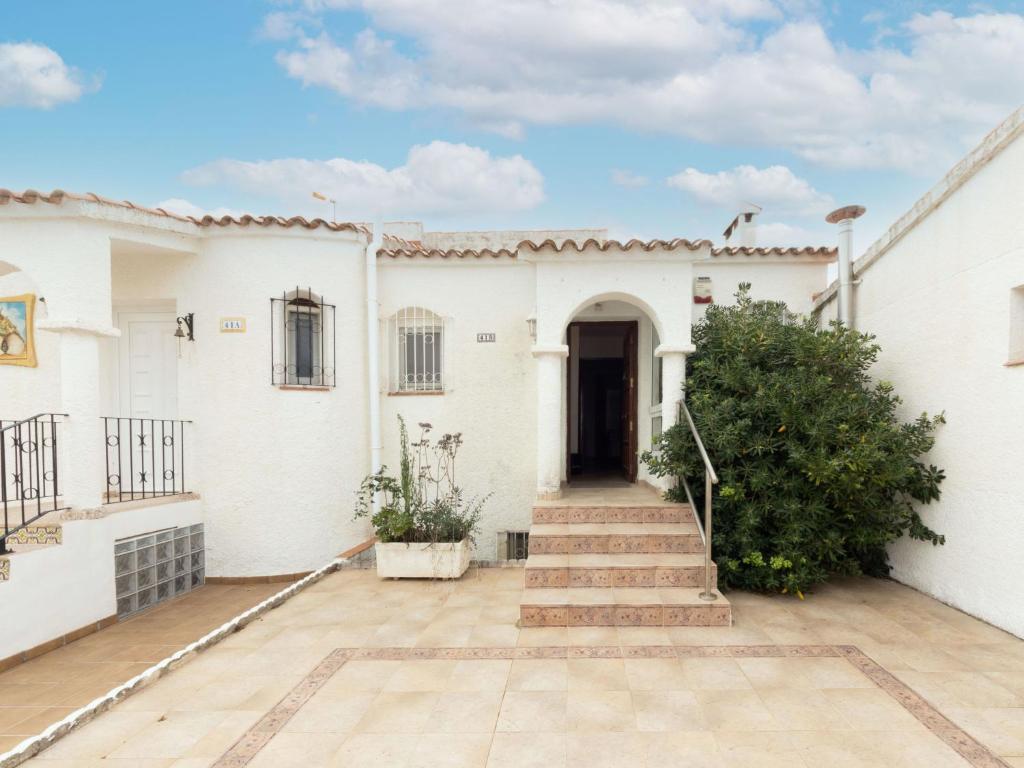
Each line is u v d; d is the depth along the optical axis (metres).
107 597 5.92
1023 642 4.50
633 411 8.23
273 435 7.20
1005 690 3.79
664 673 4.09
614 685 3.94
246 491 7.16
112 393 7.71
